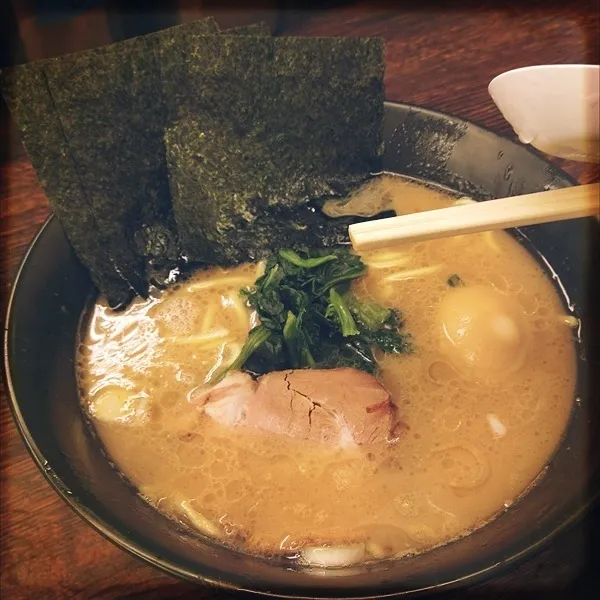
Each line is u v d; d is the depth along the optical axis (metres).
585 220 0.30
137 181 0.30
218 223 0.32
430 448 0.28
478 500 0.27
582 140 0.29
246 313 0.32
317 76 0.31
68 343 0.30
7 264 0.32
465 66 0.38
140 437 0.29
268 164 0.32
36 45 0.35
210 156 0.31
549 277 0.32
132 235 0.31
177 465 0.28
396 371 0.30
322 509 0.27
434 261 0.33
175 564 0.23
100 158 0.29
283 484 0.27
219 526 0.26
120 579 0.26
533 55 0.38
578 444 0.27
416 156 0.34
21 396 0.26
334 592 0.22
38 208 0.34
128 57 0.28
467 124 0.33
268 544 0.26
